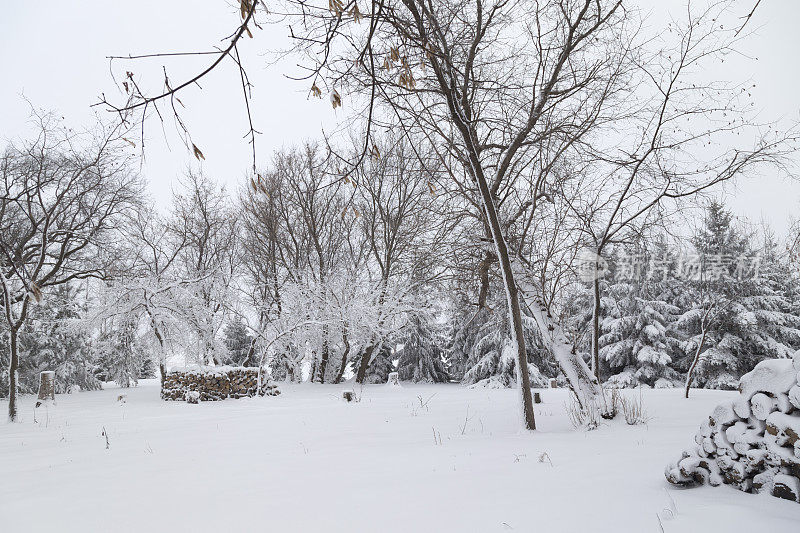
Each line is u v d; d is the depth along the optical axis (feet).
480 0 28.60
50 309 102.68
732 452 13.48
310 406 50.85
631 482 14.76
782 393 12.43
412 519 12.57
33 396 94.12
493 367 100.73
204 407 54.85
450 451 22.17
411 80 9.07
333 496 15.34
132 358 113.09
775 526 10.17
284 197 92.68
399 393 68.49
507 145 32.50
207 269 87.35
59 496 17.01
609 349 96.78
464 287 38.75
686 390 42.60
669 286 95.40
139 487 17.93
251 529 12.57
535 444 22.93
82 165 60.95
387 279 82.94
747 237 77.97
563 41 32.32
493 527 11.52
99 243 69.46
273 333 79.77
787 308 91.61
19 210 73.31
